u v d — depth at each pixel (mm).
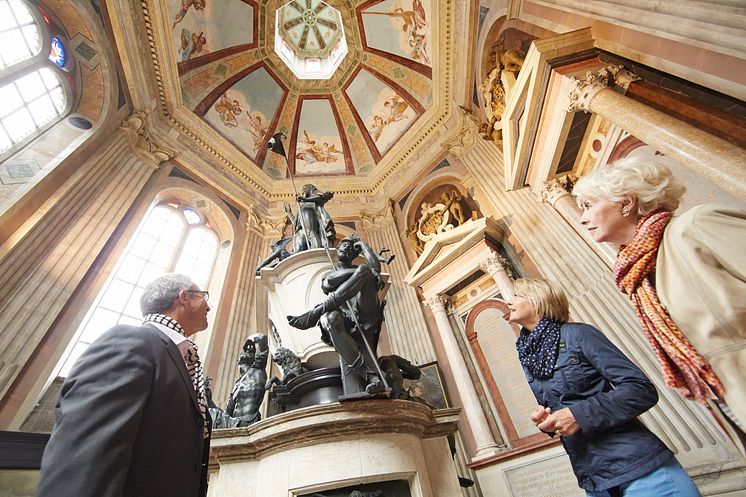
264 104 12062
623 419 1169
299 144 12625
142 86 8281
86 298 5797
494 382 6668
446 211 9164
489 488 5582
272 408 2822
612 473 1196
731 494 3396
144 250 7875
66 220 5934
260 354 3039
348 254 2900
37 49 6629
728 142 2736
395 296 8953
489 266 6980
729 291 849
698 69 3045
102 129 7215
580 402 1253
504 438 6094
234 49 11000
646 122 3287
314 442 2137
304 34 13492
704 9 2830
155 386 1039
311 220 3807
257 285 3504
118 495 741
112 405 858
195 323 1531
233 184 10336
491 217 7871
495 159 8258
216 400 6430
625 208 1272
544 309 1583
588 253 5434
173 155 8922
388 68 11859
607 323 4793
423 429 2469
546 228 6281
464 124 9688
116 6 7195
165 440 1011
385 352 7969
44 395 5047
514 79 6812
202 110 10297
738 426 941
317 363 2938
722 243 896
